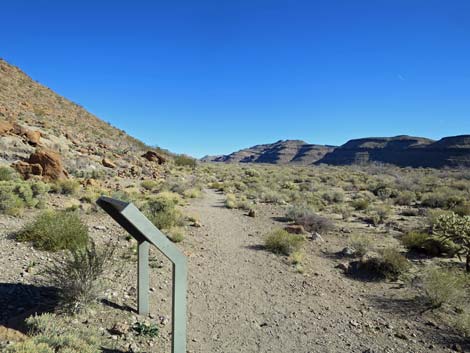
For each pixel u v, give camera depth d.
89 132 44.12
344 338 6.02
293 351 5.52
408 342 5.95
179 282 4.38
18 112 36.84
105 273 7.39
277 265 9.97
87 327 5.27
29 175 19.06
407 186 32.91
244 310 6.95
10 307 5.55
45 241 8.69
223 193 27.92
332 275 9.37
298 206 19.56
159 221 12.73
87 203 15.28
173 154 58.44
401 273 9.23
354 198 26.84
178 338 4.43
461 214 18.25
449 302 7.25
